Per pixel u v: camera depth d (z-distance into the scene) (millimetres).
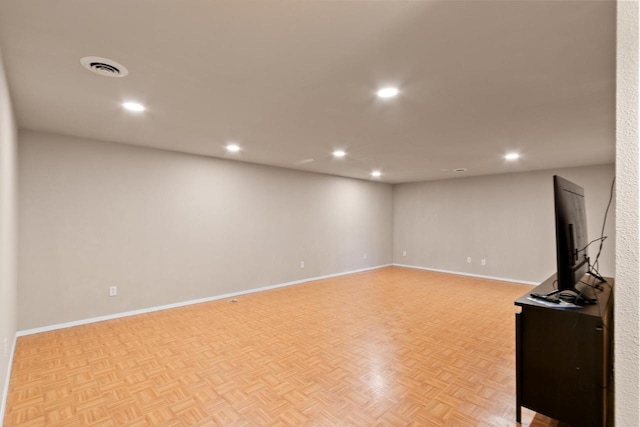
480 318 3766
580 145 3686
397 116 2717
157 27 1471
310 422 1877
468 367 2545
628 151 610
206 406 2033
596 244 4945
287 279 5605
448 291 5145
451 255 6754
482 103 2408
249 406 2033
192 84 2105
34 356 2723
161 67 1870
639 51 603
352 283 5766
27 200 3207
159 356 2740
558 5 1295
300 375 2420
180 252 4301
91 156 3594
